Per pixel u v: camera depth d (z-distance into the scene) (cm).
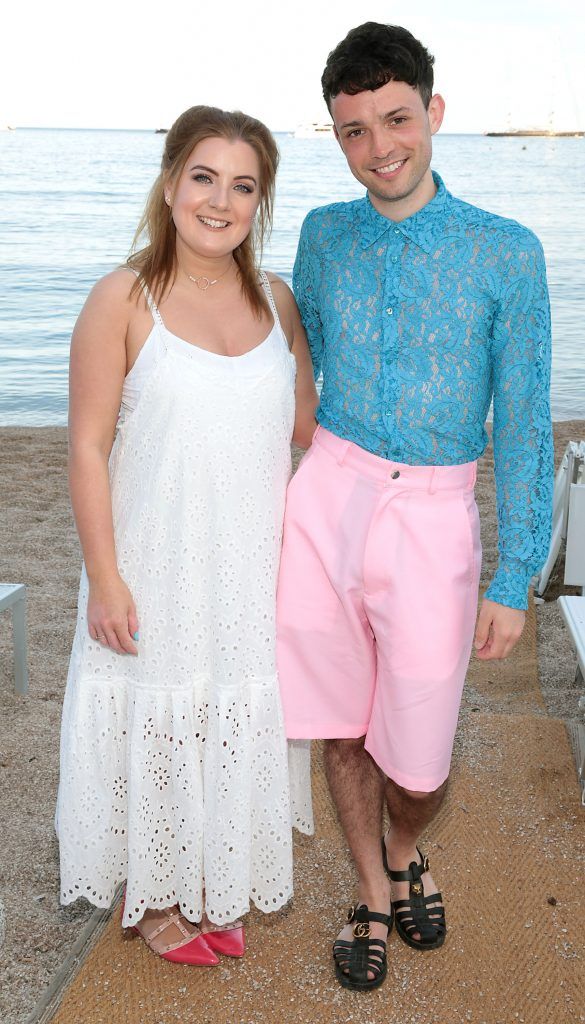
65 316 1403
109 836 218
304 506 213
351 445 208
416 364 199
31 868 264
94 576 202
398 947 233
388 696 210
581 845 273
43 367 1106
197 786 210
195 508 201
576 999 218
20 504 594
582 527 407
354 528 206
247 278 212
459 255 194
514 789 300
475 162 7494
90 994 218
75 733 212
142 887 213
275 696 213
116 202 3419
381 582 205
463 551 206
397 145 189
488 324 197
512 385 199
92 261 1938
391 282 198
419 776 208
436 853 268
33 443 755
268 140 202
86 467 200
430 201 197
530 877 259
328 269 208
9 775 308
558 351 1221
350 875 263
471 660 409
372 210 202
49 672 382
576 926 241
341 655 217
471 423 204
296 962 229
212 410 197
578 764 313
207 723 210
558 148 12294
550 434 203
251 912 248
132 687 210
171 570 203
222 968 227
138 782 210
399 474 204
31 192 3831
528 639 428
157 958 229
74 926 243
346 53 189
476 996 218
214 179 195
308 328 231
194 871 212
